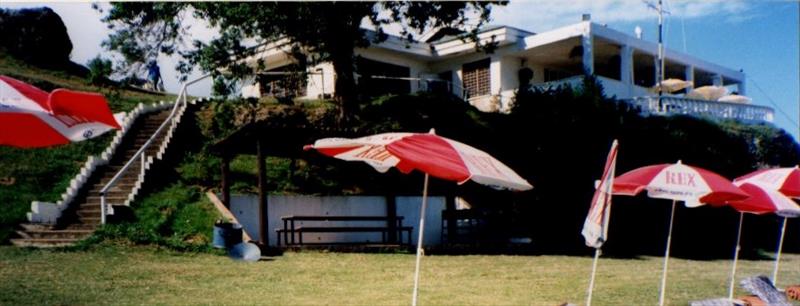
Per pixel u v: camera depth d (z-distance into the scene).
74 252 14.14
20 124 4.87
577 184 23.84
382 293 11.01
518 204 23.17
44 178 19.41
